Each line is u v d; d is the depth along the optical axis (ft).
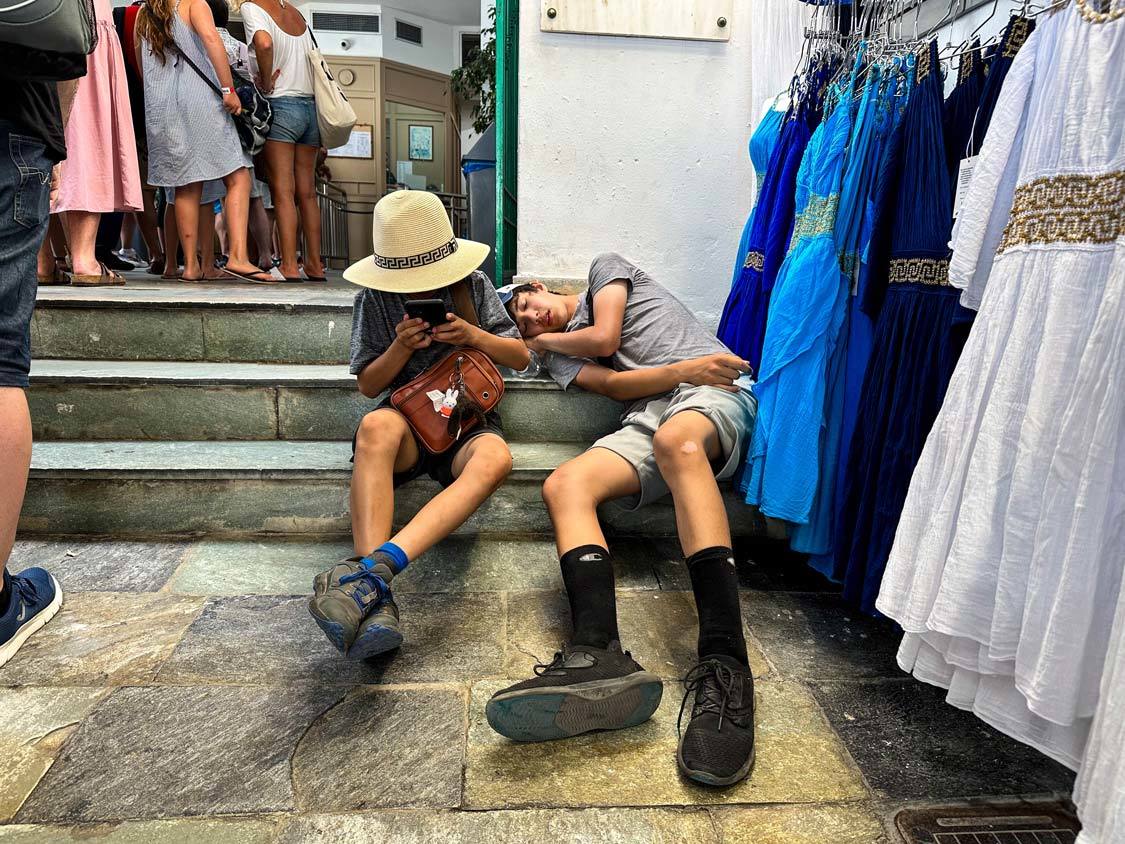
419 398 5.98
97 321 8.46
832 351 6.03
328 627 4.50
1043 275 3.73
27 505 6.75
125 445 7.43
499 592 6.13
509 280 10.31
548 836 3.67
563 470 5.78
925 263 5.12
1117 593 3.43
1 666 4.88
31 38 4.09
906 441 5.21
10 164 4.45
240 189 11.93
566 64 9.01
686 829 3.75
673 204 9.48
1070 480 3.47
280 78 12.48
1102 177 3.45
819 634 5.76
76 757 4.10
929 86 5.03
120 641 5.23
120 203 10.54
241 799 3.84
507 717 4.13
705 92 9.21
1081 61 3.53
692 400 6.15
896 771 4.23
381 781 4.01
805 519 6.01
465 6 29.27
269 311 8.61
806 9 8.60
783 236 7.06
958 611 3.94
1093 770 3.22
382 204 5.84
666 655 5.34
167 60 10.64
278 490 6.90
